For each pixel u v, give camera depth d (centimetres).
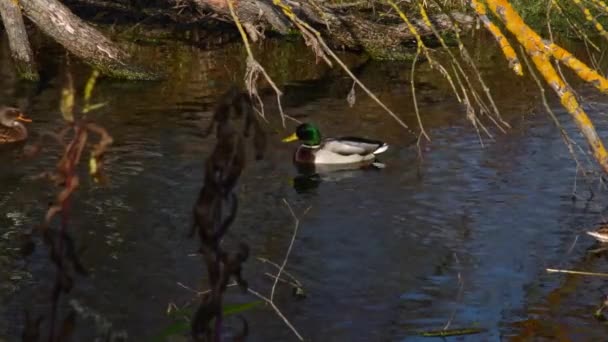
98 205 1253
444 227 1214
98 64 2138
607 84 678
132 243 1117
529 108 1891
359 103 1995
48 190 1318
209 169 263
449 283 1030
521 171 1448
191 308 919
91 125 273
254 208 1279
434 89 2120
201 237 264
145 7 2866
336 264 1078
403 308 962
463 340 892
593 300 991
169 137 1634
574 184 1383
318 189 1386
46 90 1983
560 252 1130
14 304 923
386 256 1109
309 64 2389
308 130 1548
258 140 285
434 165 1502
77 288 973
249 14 2431
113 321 888
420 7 850
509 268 1077
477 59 2425
